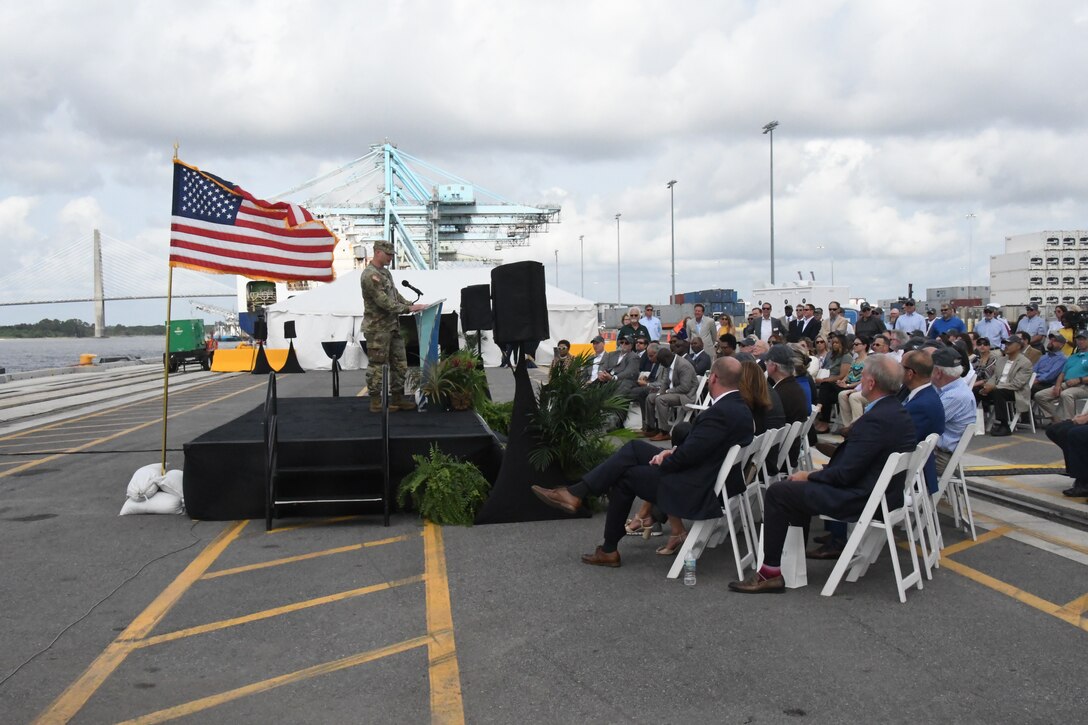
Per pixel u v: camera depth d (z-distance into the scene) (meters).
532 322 7.00
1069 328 15.35
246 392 22.11
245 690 3.89
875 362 5.16
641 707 3.64
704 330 15.23
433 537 6.69
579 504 5.86
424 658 4.23
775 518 5.18
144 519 7.43
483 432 7.75
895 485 5.18
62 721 3.61
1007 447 10.77
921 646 4.28
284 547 6.45
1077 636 4.39
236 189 8.55
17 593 5.37
